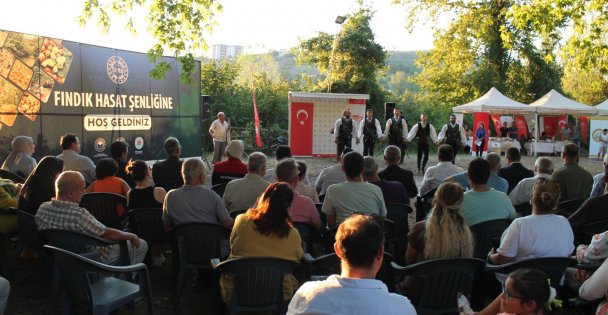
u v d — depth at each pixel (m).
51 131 10.52
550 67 30.14
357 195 4.41
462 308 3.04
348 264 1.95
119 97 12.05
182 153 13.98
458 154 22.27
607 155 4.53
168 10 8.41
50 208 3.81
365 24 27.11
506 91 30.02
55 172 4.80
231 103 23.42
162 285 4.95
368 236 1.93
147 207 5.07
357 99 19.30
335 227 4.34
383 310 1.87
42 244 4.49
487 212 4.24
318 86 27.36
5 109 9.64
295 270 3.61
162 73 8.60
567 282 3.72
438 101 31.12
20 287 4.70
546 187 3.51
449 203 3.34
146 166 5.16
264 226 3.37
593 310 3.27
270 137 21.02
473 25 28.97
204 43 8.67
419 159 14.31
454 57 30.45
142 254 4.49
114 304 3.37
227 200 4.88
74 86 10.98
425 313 3.34
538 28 10.92
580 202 5.06
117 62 11.97
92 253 3.67
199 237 4.25
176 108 13.73
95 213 5.13
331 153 19.52
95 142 11.48
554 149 22.53
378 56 27.08
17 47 9.81
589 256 3.47
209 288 4.84
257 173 4.88
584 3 10.48
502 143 22.55
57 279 3.50
